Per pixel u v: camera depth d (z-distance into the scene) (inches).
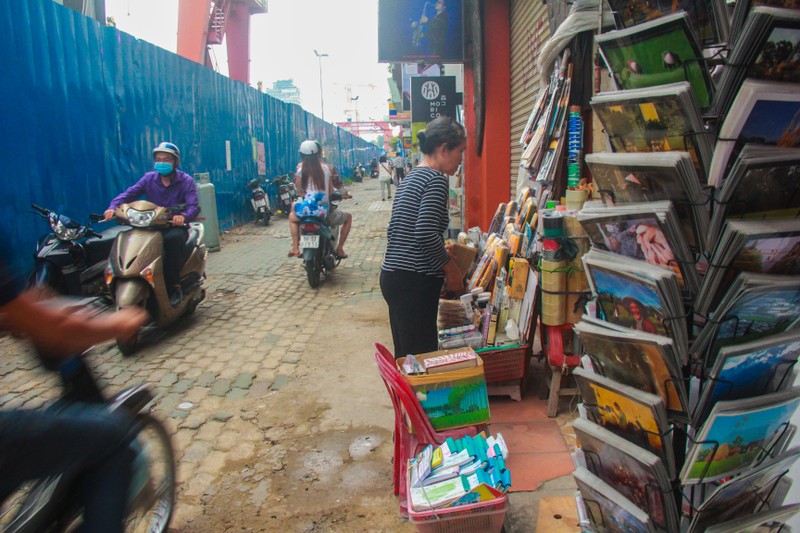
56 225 207.6
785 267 60.9
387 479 119.2
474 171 316.8
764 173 56.4
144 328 219.1
